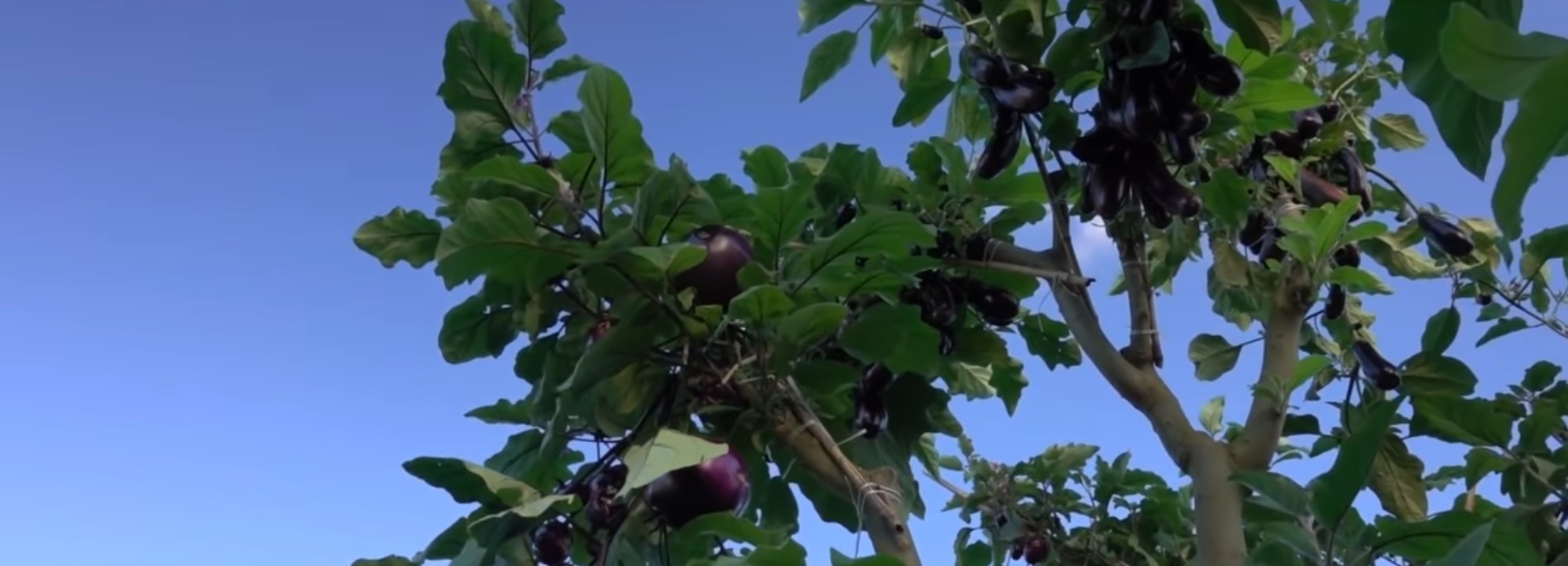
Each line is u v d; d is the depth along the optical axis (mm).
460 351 2342
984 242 2502
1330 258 2621
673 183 1964
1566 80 749
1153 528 3873
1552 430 2869
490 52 2154
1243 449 2271
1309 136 2896
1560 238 2525
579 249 1909
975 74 2264
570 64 2223
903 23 2527
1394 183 3113
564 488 2016
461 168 2180
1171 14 2109
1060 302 2508
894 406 2512
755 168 2709
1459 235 2896
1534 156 774
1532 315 3209
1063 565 3896
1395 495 2715
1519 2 1000
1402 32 1074
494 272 1948
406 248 2131
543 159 2172
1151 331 2430
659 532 2029
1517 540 1843
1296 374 2291
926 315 2387
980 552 3975
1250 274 2750
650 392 2004
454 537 2082
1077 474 3977
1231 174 2555
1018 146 2352
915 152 2646
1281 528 1989
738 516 1983
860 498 2043
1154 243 3023
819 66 2613
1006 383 2889
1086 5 2170
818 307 1870
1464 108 1065
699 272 1934
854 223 1917
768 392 2033
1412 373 2789
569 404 1956
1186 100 2115
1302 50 3244
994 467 4023
